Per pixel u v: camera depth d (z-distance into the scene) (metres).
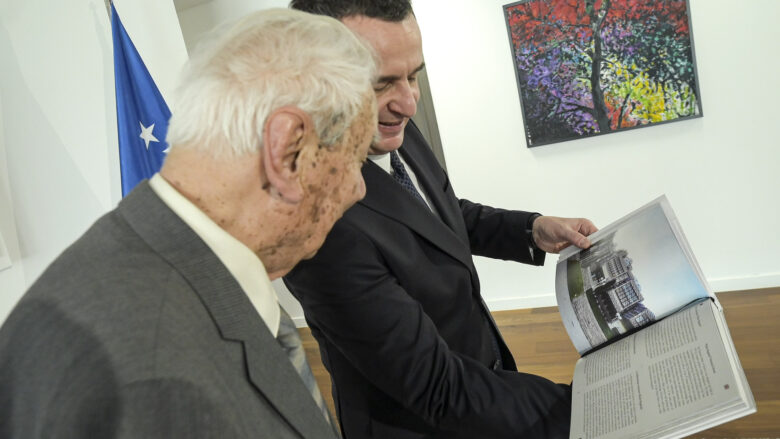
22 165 2.72
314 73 0.62
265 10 0.68
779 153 3.18
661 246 1.10
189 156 0.62
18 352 0.53
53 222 2.80
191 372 0.52
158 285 0.56
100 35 2.80
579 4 3.22
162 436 0.49
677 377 0.85
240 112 0.60
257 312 0.62
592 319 1.11
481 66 3.50
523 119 3.50
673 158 3.35
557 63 3.35
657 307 1.05
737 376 0.78
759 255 3.38
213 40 0.64
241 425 0.55
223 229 0.63
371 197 1.05
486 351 1.24
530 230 1.40
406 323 0.97
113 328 0.51
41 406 0.50
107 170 2.86
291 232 0.67
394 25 0.94
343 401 1.18
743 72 3.11
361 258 0.97
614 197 3.51
